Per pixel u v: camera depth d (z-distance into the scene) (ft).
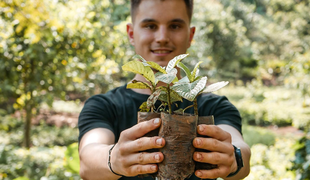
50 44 13.65
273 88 60.80
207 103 4.00
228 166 2.50
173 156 2.33
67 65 16.03
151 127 2.41
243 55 71.82
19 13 10.96
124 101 4.01
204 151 2.49
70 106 40.75
